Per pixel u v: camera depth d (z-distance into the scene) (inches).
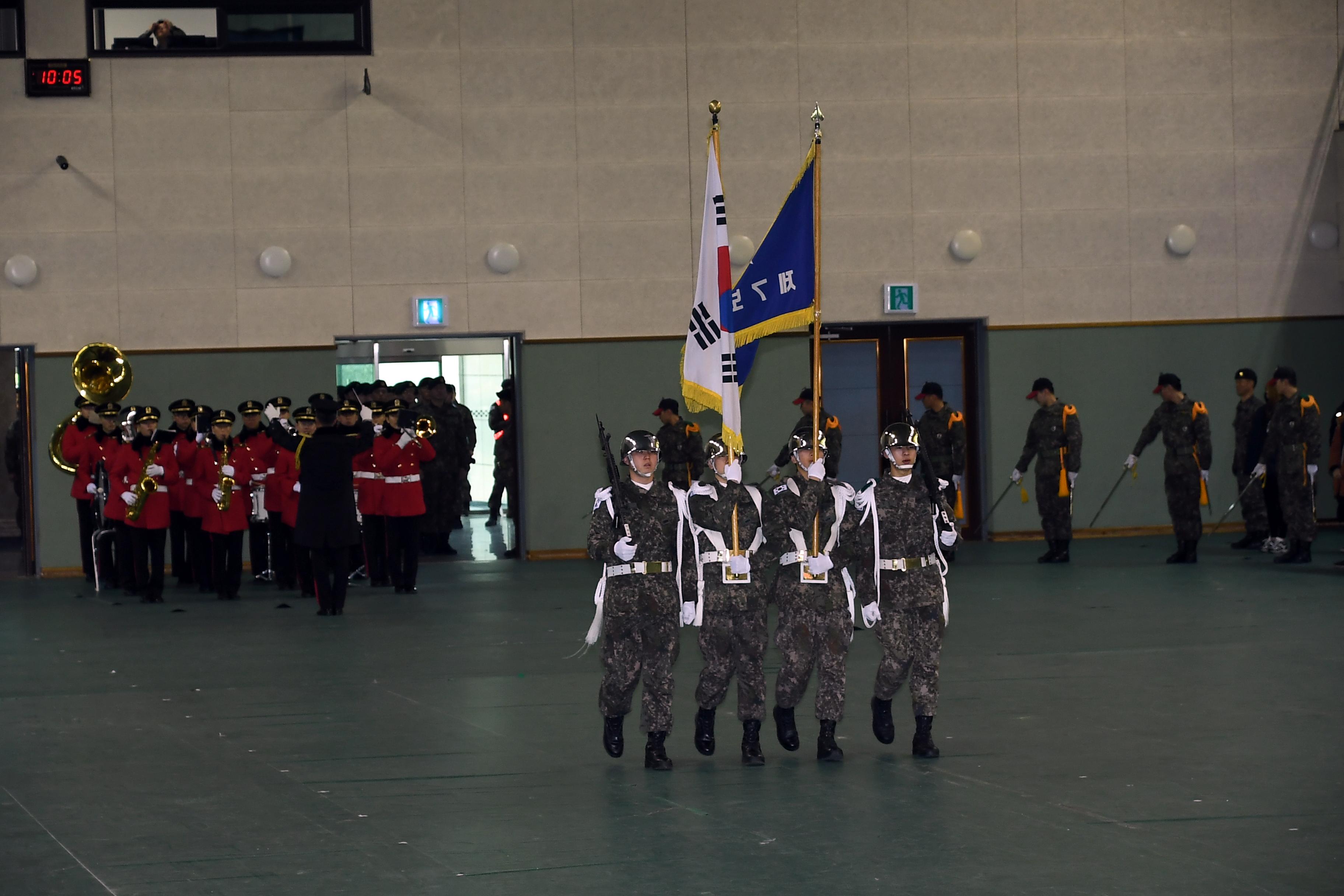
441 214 774.5
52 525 751.1
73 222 753.6
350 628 537.6
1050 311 811.4
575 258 782.5
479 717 373.1
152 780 308.3
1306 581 604.4
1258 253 823.7
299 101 764.6
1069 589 600.1
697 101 786.8
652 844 253.4
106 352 705.6
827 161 794.8
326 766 319.9
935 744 330.6
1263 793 280.5
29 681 434.9
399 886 231.8
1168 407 682.8
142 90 756.0
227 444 644.7
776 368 794.2
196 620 567.8
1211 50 816.9
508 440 805.2
